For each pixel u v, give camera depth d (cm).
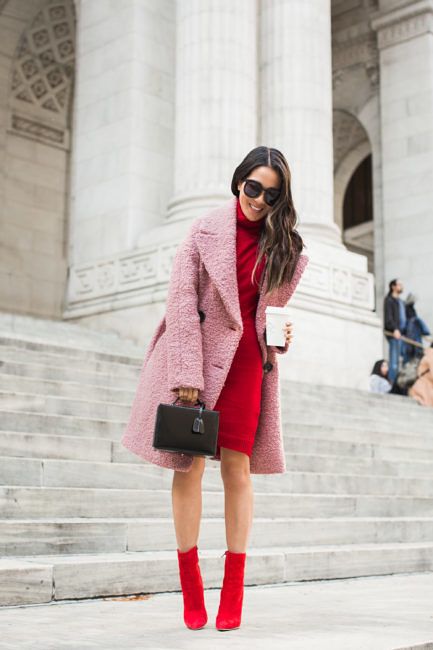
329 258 1512
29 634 316
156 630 331
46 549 479
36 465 573
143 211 1552
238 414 335
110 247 1559
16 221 2334
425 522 739
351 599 454
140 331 1438
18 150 2361
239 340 337
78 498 548
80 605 404
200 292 343
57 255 2405
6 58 2303
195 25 1496
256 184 337
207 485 676
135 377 939
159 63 1622
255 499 659
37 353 882
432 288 1941
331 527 651
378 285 2070
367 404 1236
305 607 415
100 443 655
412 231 1992
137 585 446
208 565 486
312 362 1429
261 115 1606
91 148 1633
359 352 1516
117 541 511
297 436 863
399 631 342
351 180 2923
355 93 2208
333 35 2252
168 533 538
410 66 2061
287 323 342
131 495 579
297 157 1560
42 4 2306
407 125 2041
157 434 310
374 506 762
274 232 339
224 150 1459
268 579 522
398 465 907
